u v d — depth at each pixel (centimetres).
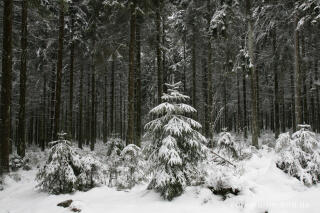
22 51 1505
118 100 4334
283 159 789
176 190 666
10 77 1203
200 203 614
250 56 1627
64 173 818
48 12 1595
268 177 755
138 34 1730
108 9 1543
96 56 1928
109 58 1862
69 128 1956
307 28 1791
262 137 2505
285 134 848
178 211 584
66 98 3123
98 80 2894
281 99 2808
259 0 1831
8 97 1185
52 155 851
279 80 2666
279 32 1992
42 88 2845
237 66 2170
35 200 784
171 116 715
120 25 1681
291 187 703
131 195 757
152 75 2895
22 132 1490
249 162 1010
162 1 1672
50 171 802
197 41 2192
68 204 689
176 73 2778
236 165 931
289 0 1697
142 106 3172
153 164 698
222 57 2352
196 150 700
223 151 1187
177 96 727
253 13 1833
